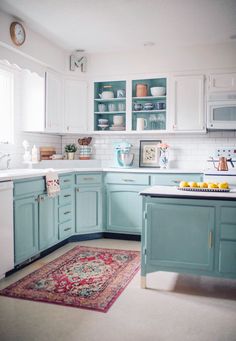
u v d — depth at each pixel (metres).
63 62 4.61
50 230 3.71
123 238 4.45
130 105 4.70
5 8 3.31
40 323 2.18
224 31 3.94
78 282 2.87
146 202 2.68
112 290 2.71
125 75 4.69
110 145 5.07
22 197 3.16
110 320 2.22
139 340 1.98
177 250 2.62
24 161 4.21
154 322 2.20
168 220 2.63
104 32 3.98
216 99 4.32
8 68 4.03
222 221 2.51
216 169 4.34
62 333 2.06
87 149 5.00
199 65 4.41
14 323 2.18
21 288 2.74
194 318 2.25
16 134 4.18
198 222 2.56
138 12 3.42
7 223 2.91
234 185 3.94
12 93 4.11
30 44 3.87
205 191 2.78
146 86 4.75
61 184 3.96
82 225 4.34
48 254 3.72
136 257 3.59
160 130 4.59
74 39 4.21
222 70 4.34
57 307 2.41
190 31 3.94
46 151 4.64
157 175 4.24
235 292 2.70
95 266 3.29
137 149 4.96
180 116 4.50
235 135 4.62
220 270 2.53
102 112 4.83
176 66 4.50
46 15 3.49
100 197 4.44
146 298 2.57
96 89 4.91
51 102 4.39
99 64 4.76
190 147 4.77
